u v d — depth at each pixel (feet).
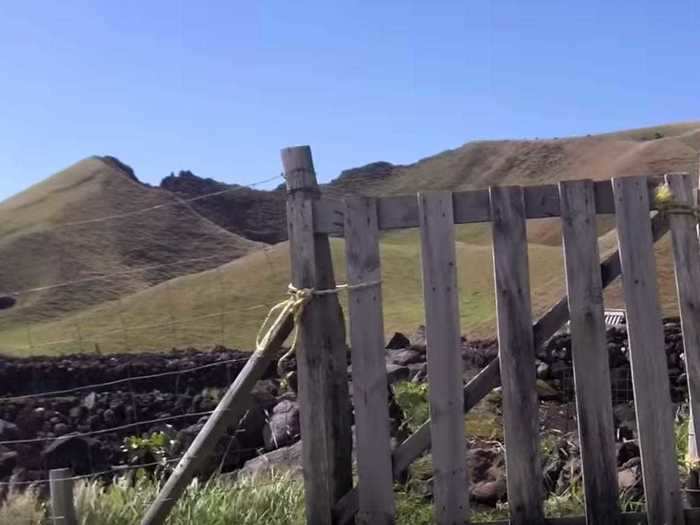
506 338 17.01
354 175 496.64
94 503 19.21
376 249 17.02
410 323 113.29
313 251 17.17
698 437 17.44
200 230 317.01
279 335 17.13
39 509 19.62
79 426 41.06
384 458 16.83
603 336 17.12
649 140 428.15
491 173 456.04
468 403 17.16
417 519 20.24
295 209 17.22
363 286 16.94
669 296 67.92
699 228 17.70
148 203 322.75
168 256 289.12
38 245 264.31
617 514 17.08
